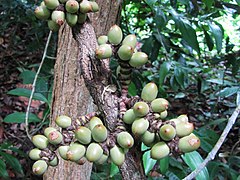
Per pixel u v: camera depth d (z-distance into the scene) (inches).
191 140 20.9
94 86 23.8
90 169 49.9
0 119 102.0
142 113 21.5
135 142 23.3
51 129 23.8
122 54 22.5
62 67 48.1
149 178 54.8
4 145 65.2
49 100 66.3
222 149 90.6
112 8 46.7
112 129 22.6
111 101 23.1
